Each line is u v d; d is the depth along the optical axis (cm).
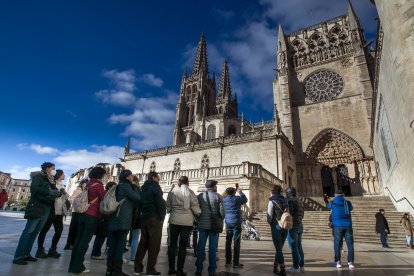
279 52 4909
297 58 4819
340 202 823
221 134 6062
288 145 3641
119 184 632
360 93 3928
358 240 1616
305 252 1110
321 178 3859
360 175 3566
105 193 667
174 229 653
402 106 1502
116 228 585
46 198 693
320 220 1947
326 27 4759
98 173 692
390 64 1614
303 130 4134
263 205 2350
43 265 657
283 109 4312
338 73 4294
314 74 4534
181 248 623
